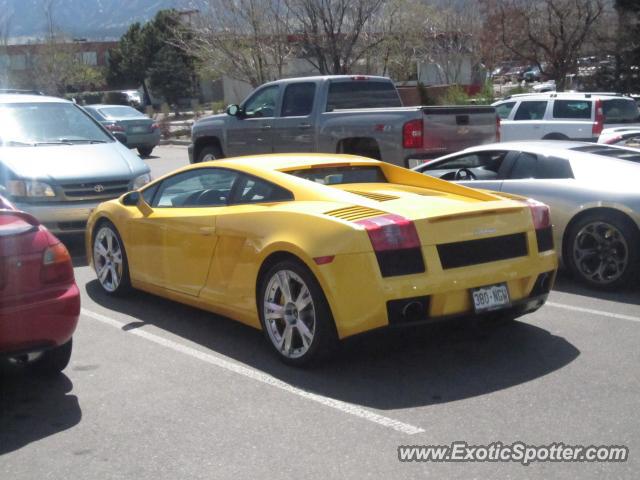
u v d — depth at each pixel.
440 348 6.19
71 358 6.14
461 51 29.61
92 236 8.05
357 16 24.75
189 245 6.62
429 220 5.44
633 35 25.42
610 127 16.73
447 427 4.73
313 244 5.44
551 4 25.55
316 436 4.65
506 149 8.62
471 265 5.59
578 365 5.74
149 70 47.59
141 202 7.27
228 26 26.31
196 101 44.66
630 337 6.37
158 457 4.45
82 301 7.78
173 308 7.49
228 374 5.71
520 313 6.22
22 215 5.23
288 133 12.73
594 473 4.15
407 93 26.94
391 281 5.25
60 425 4.92
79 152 10.37
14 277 4.99
